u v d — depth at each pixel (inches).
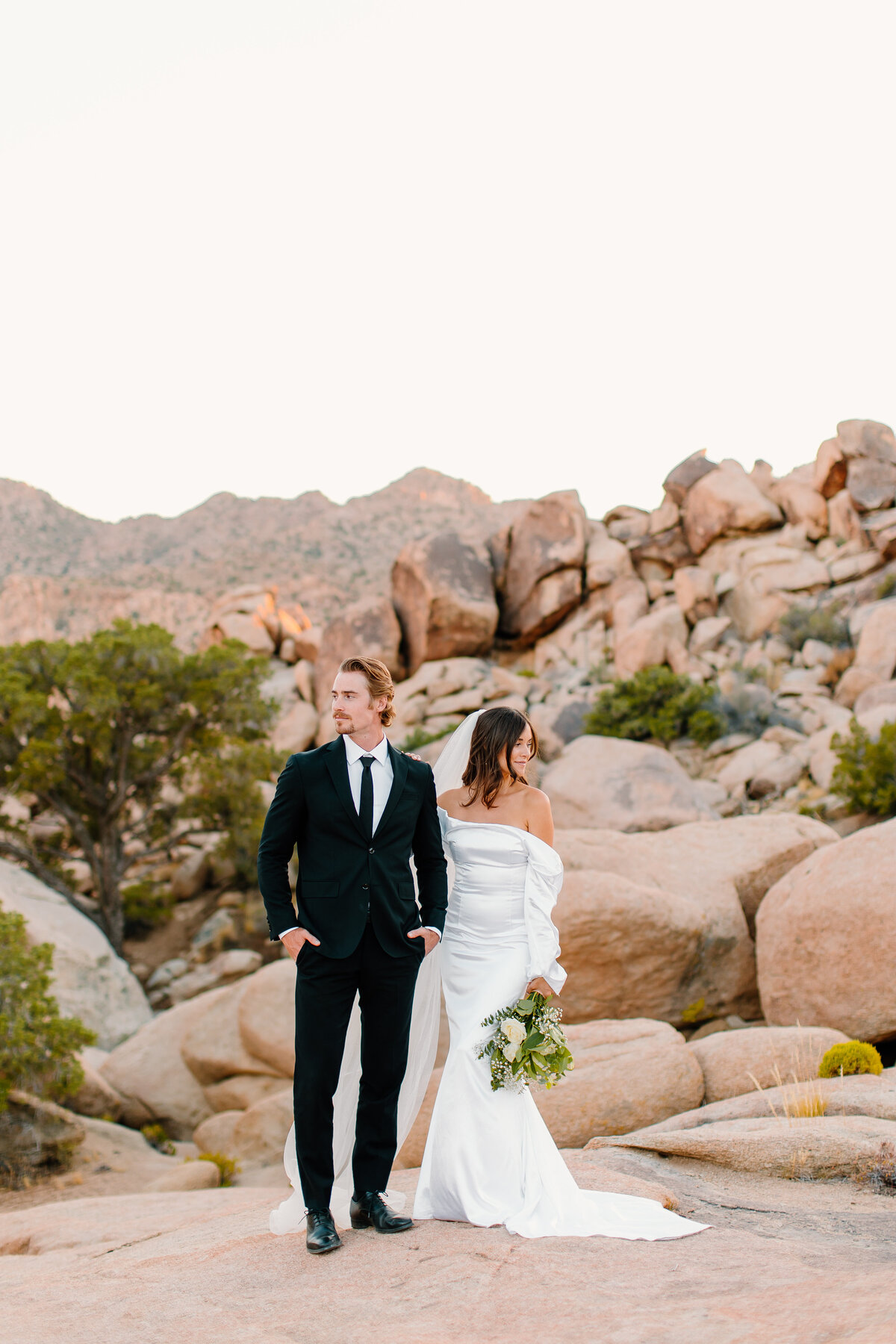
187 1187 503.8
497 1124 166.9
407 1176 257.1
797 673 1278.3
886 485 1451.8
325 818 164.1
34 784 1035.9
